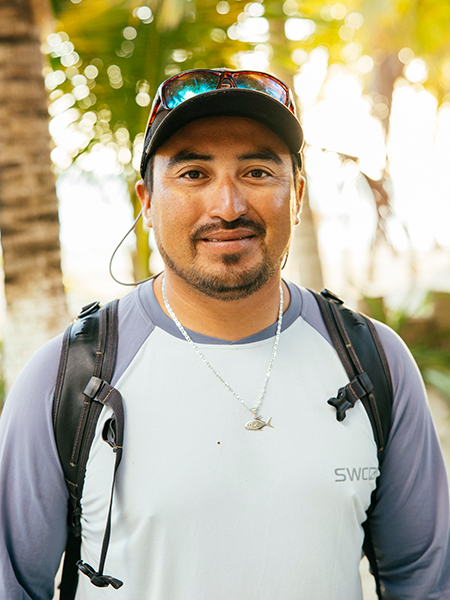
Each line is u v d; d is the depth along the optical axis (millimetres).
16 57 2984
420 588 1393
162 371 1267
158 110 1321
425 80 8406
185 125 1231
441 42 6504
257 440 1223
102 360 1269
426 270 9750
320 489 1212
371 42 5875
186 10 3377
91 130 3855
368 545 1479
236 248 1213
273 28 4129
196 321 1309
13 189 3012
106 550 1156
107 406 1223
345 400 1276
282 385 1281
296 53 5098
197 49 3719
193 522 1172
